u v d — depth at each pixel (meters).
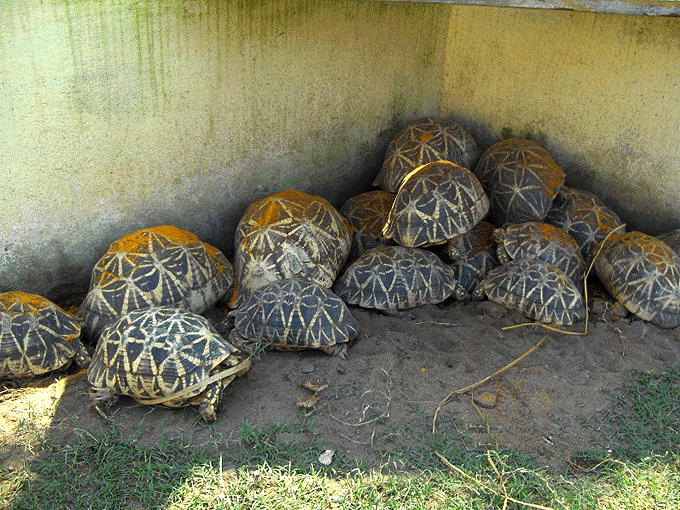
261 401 0.85
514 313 1.04
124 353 0.81
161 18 0.97
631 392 0.88
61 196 0.98
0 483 0.73
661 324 1.00
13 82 0.88
